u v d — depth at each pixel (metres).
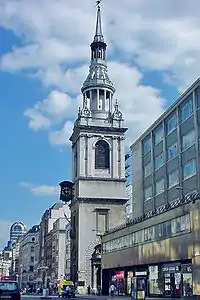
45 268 145.50
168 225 45.84
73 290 67.69
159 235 48.00
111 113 99.62
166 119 64.19
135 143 78.00
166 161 62.94
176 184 59.03
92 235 89.94
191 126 55.66
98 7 109.94
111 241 67.25
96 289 82.00
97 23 108.81
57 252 132.12
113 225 91.31
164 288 47.03
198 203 39.34
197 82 54.22
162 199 63.66
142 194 72.00
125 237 60.28
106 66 105.50
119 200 93.06
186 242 41.22
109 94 101.81
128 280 60.09
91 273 87.38
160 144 66.00
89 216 91.06
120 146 97.00
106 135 96.81
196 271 38.88
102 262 71.56
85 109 97.88
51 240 142.62
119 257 62.25
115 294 64.56
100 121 97.56
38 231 172.62
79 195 91.75
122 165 96.00
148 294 49.78
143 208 71.12
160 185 64.88
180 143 58.53
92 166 94.56
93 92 101.12
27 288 150.12
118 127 97.31
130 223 58.66
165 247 46.06
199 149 52.78
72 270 92.69
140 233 54.25
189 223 40.88
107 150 96.69
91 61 106.12
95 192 92.62
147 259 51.09
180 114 59.31
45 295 73.00
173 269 45.03
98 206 91.94
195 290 38.81
